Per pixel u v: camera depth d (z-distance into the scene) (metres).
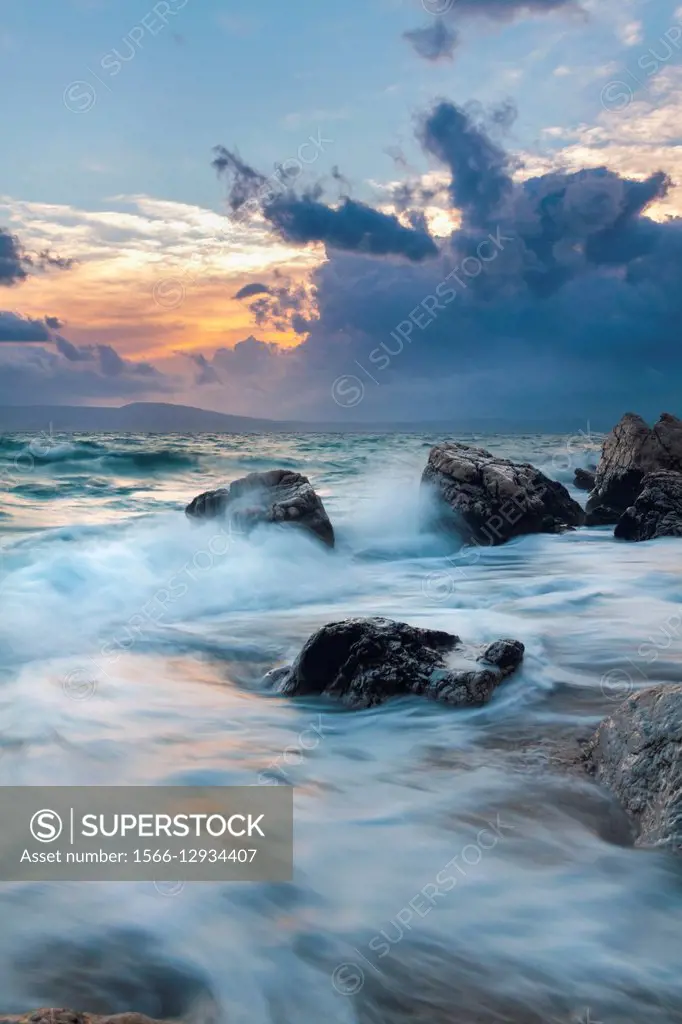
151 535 17.34
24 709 7.83
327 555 16.84
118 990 3.97
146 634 11.00
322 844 5.35
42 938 4.33
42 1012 3.38
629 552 17.66
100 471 34.69
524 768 6.43
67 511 23.80
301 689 8.38
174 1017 3.83
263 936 4.41
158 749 6.94
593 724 7.34
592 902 4.72
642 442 23.00
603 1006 3.91
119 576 13.78
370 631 8.35
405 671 8.00
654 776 5.59
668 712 5.83
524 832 5.48
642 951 4.32
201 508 18.30
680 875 4.92
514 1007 3.91
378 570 16.39
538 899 4.75
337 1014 3.86
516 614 11.85
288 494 17.88
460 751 6.81
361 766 6.58
